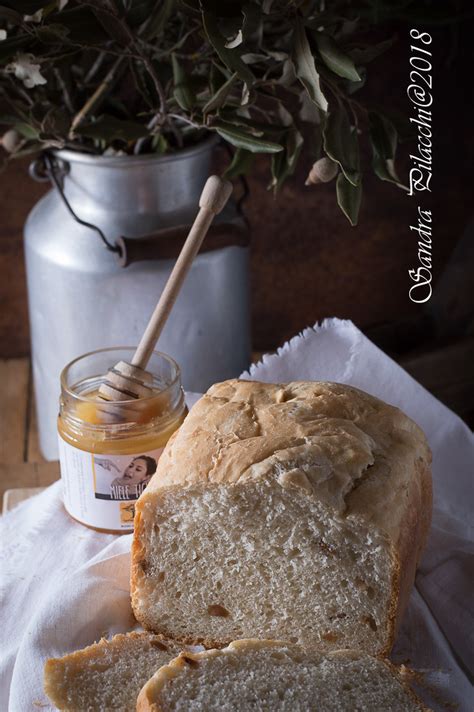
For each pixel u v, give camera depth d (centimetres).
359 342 84
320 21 79
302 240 108
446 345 96
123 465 77
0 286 108
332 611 72
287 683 68
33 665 70
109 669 70
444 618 74
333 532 70
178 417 78
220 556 72
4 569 77
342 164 74
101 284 86
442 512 81
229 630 73
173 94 84
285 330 113
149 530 72
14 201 105
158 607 73
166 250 85
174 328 88
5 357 112
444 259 109
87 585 73
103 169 85
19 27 81
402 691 69
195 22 81
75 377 80
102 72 88
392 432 74
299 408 73
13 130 86
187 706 66
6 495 84
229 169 81
